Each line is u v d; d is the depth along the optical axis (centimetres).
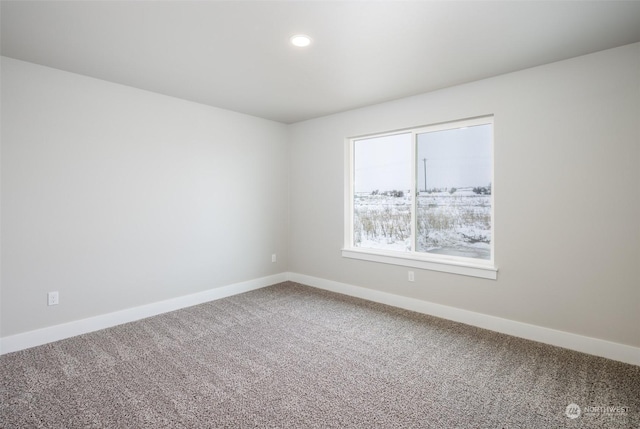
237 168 409
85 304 292
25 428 169
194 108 365
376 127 372
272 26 204
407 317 329
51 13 188
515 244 282
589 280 250
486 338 280
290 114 416
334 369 230
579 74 249
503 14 190
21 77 255
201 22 199
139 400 193
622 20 197
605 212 242
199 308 357
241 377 219
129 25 203
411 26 204
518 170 279
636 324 233
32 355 248
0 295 250
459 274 315
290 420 177
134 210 321
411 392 203
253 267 432
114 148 306
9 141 251
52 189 272
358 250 399
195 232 370
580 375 221
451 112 315
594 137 245
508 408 188
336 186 415
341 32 211
